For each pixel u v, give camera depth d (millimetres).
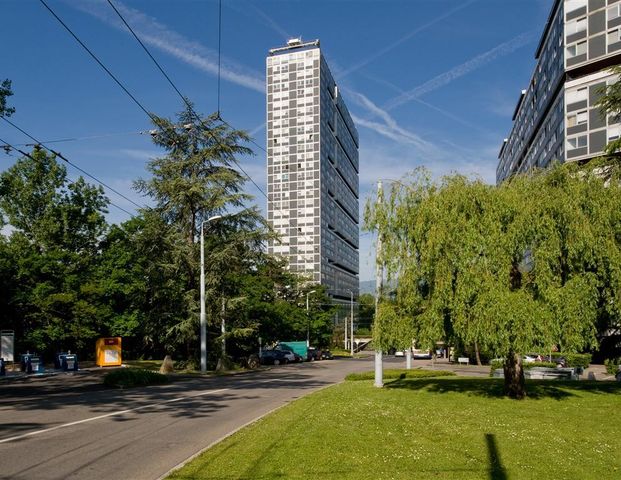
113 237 45000
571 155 58188
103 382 23531
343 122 136125
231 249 33656
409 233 16797
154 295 33219
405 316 16906
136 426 12117
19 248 41781
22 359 33375
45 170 44844
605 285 15414
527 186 16094
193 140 34375
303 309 64875
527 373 27875
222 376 31422
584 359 44625
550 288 14633
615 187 15883
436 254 15570
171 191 32875
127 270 43500
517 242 15117
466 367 47188
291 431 10305
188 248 33094
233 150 34656
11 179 43562
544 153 71562
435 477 7105
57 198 45219
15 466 8250
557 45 62625
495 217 15227
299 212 108125
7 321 39281
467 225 15297
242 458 8102
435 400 15969
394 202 17406
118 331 41719
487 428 10969
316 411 13258
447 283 15391
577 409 14188
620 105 22297
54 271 40031
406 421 11703
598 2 56844
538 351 14625
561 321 14445
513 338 14484
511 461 8102
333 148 122375
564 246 15109
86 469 8062
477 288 14742
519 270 15820
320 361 59781
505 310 14203
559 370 27312
